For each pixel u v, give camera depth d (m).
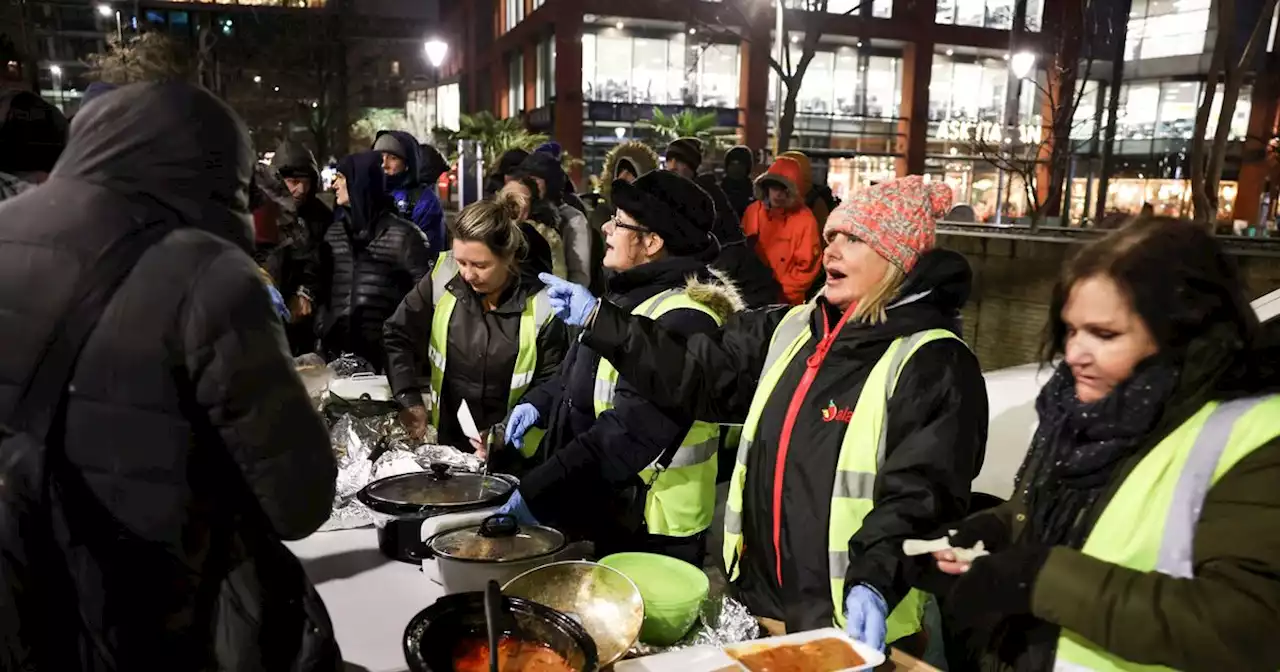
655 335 1.58
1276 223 15.29
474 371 2.22
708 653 1.17
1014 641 1.05
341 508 1.75
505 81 28.64
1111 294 0.93
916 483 1.23
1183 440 0.91
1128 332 0.93
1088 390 1.01
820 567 1.37
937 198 1.38
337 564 1.55
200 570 0.94
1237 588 0.82
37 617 0.91
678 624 1.26
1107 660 0.95
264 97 19.41
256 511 0.99
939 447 1.25
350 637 1.28
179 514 0.91
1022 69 11.00
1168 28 20.08
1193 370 0.91
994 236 7.60
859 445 1.34
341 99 20.23
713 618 1.35
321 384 2.16
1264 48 17.03
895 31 22.22
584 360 1.83
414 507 1.59
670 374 1.57
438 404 2.29
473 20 33.69
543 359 2.23
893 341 1.36
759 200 5.01
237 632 0.97
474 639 1.13
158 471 0.90
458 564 1.33
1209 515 0.87
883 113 23.53
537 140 14.80
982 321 7.71
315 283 3.43
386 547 1.58
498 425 2.02
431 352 2.30
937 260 1.35
